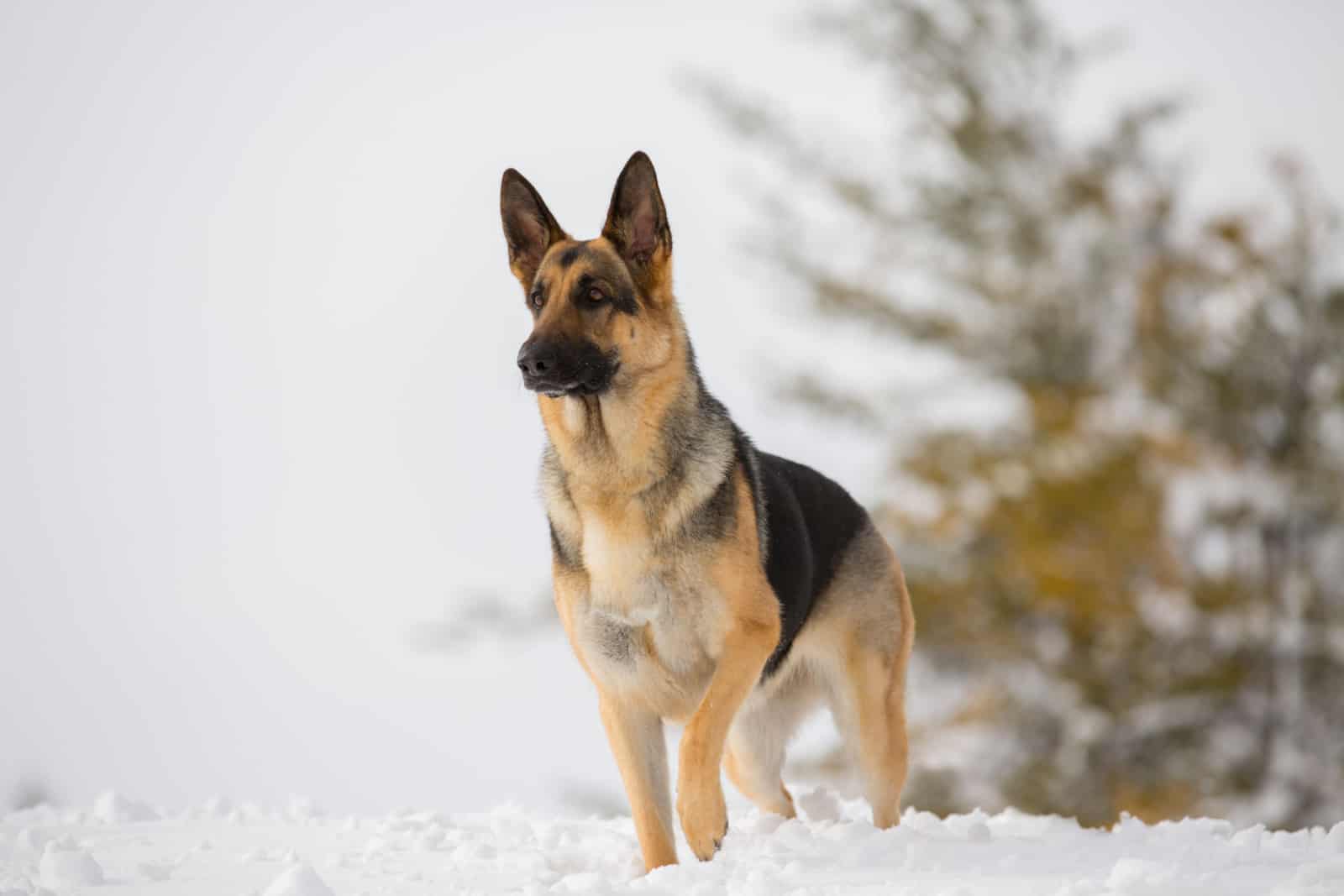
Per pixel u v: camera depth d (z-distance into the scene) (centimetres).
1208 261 1931
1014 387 1966
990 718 1817
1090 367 1944
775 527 644
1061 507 1767
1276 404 1839
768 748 701
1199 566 1809
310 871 505
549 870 572
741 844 623
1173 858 563
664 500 590
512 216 684
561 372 585
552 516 617
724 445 617
